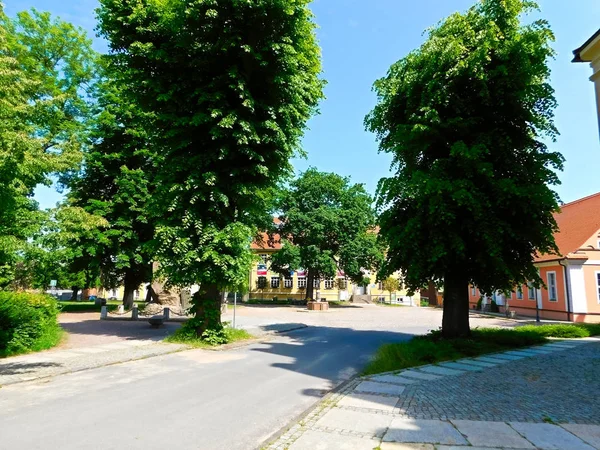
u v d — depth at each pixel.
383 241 14.96
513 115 13.55
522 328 17.48
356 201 45.34
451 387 8.14
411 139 13.76
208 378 9.14
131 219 26.05
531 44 12.66
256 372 9.89
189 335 14.62
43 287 18.03
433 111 12.87
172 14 13.51
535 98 13.09
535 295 29.80
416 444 5.04
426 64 13.68
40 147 9.44
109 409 6.65
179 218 14.36
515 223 13.25
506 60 12.88
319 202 44.91
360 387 8.16
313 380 9.11
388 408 6.65
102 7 14.59
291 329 20.61
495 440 5.18
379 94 15.40
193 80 14.41
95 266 25.97
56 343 13.62
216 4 13.06
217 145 14.59
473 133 13.42
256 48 14.23
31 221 9.90
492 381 8.69
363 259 44.38
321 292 59.78
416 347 11.84
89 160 25.94
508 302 35.56
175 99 14.30
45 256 10.31
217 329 14.70
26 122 9.78
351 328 21.95
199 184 13.92
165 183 15.19
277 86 14.50
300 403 7.13
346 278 49.50
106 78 26.88
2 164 8.26
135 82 14.99
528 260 13.96
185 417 6.25
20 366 10.04
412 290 15.11
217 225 14.63
